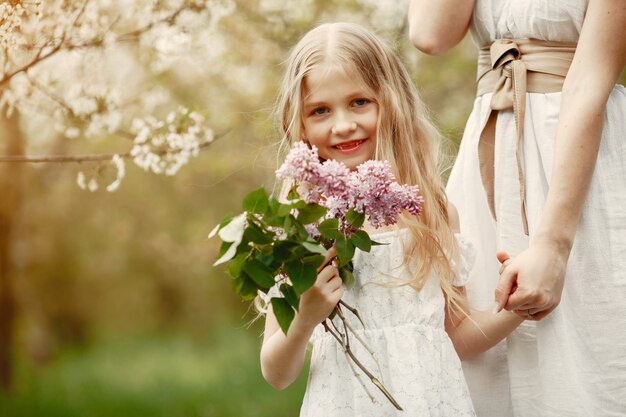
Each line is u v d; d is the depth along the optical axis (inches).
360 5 251.1
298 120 97.0
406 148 98.0
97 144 333.7
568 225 84.0
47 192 588.4
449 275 93.1
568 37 91.2
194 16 156.0
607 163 87.8
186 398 430.6
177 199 624.7
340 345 89.5
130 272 884.0
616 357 85.7
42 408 434.3
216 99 284.4
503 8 94.6
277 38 255.9
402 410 80.9
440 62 295.7
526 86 92.6
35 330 789.9
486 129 95.3
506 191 92.7
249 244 76.1
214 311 1021.8
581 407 85.7
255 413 377.7
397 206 80.0
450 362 89.5
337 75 95.0
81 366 657.0
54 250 778.8
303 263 75.3
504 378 94.5
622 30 85.7
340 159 95.7
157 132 153.4
